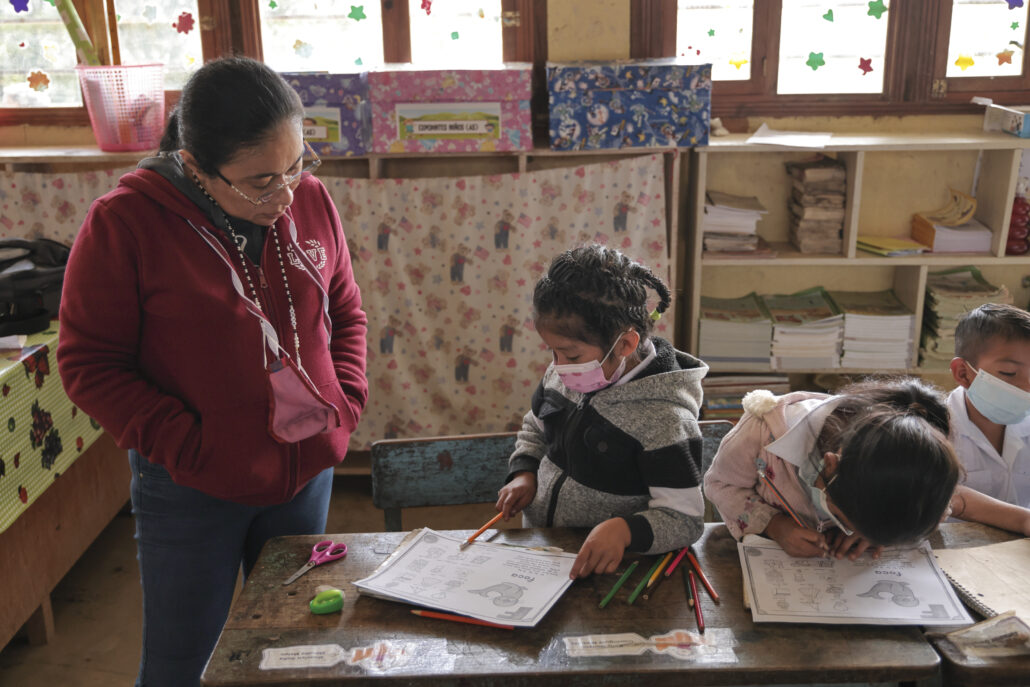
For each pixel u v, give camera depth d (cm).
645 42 304
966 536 148
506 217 293
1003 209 295
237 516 157
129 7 303
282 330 152
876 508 117
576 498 149
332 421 154
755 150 287
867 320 305
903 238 320
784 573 135
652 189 291
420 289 302
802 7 303
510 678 116
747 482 150
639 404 141
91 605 256
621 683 116
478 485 179
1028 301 326
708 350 309
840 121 314
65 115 315
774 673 115
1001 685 116
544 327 134
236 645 123
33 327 240
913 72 307
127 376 142
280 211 142
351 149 284
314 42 307
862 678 115
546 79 302
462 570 137
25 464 221
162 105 291
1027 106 306
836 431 135
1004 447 177
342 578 138
